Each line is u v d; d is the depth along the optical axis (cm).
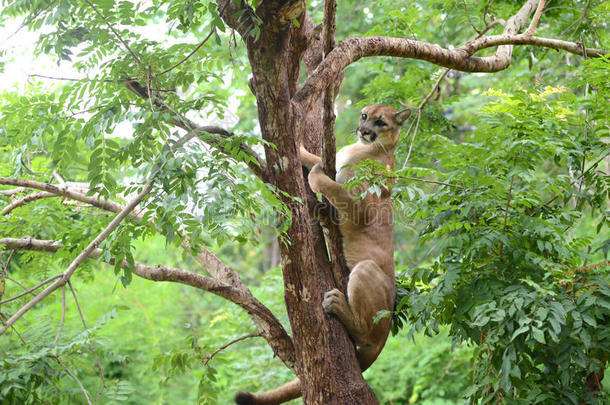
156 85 370
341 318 409
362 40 371
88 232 352
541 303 347
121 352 992
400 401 1019
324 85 352
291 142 339
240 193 287
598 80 420
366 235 445
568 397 380
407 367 956
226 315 727
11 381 358
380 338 434
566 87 488
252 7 304
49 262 527
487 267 400
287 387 434
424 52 395
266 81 325
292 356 398
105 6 329
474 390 387
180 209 282
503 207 410
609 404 401
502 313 344
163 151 299
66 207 519
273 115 332
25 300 512
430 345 979
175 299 1144
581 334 341
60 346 387
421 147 617
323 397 355
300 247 341
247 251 1775
